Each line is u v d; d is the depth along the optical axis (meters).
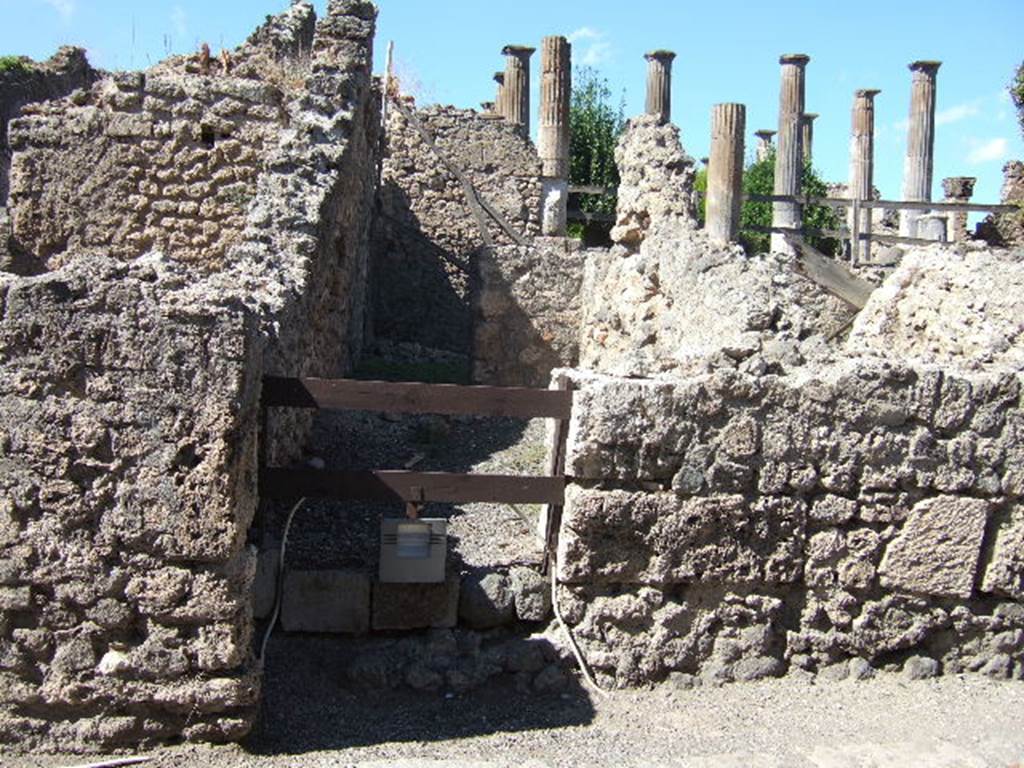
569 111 24.88
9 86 18.23
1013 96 17.77
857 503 6.80
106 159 11.43
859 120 33.38
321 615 6.59
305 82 11.94
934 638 7.08
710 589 6.71
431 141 21.59
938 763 5.88
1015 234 27.78
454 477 6.49
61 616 5.38
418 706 6.26
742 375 6.55
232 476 5.39
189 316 5.29
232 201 11.52
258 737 5.71
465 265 21.58
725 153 23.84
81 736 5.42
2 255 11.50
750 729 6.21
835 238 30.12
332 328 11.77
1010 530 6.98
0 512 5.29
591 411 6.38
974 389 6.83
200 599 5.43
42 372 5.25
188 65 13.35
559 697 6.46
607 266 14.20
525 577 6.78
